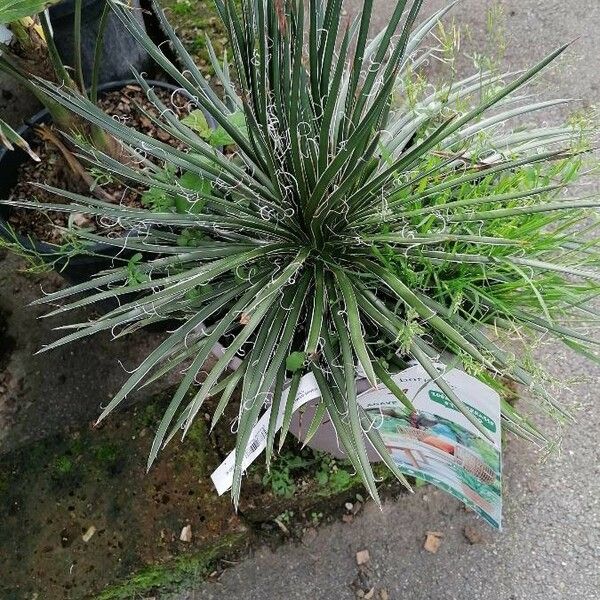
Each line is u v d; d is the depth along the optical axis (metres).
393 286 0.94
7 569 1.43
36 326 1.64
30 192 1.42
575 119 1.13
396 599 1.43
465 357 0.90
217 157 1.05
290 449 1.44
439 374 0.87
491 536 1.45
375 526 1.48
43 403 1.58
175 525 1.43
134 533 1.43
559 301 1.03
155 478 1.47
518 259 0.88
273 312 1.04
